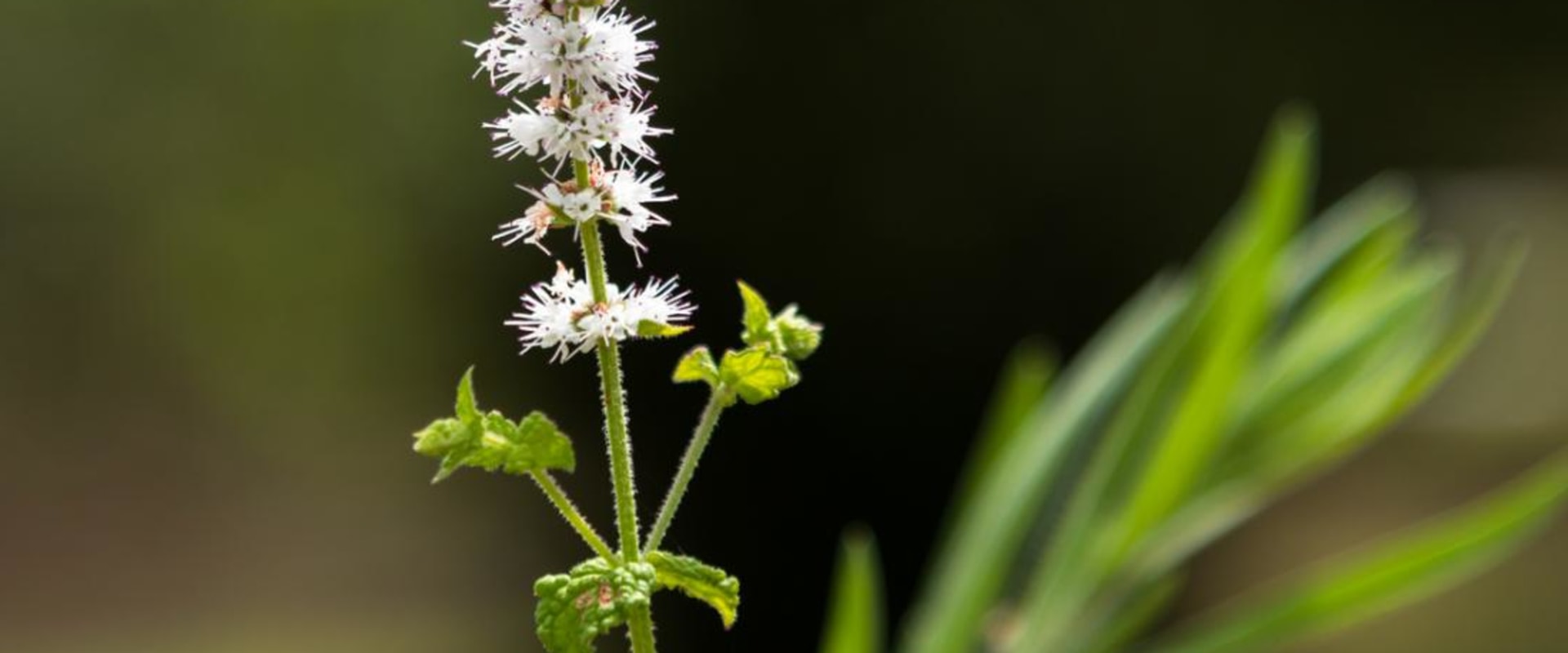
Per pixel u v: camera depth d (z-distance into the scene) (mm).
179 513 1830
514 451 345
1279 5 1477
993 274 1407
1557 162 1668
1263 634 488
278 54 1591
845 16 1384
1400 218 562
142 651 1623
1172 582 520
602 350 346
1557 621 1422
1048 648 496
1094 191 1427
